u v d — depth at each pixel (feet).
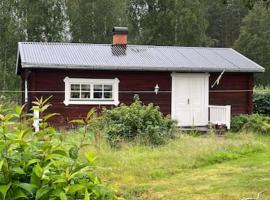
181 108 60.59
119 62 58.23
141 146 40.01
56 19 115.96
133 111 44.19
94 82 57.62
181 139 43.65
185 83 60.75
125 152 37.27
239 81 63.05
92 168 11.35
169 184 28.81
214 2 186.70
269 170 32.24
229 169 33.22
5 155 10.47
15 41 110.11
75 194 10.67
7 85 107.24
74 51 60.80
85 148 34.60
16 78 107.65
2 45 110.22
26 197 10.23
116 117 44.09
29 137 11.87
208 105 61.46
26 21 112.78
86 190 10.21
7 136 10.90
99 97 57.98
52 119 56.08
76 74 56.90
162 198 25.52
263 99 69.87
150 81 59.47
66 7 117.29
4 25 111.14
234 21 186.19
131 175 30.76
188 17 129.49
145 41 132.36
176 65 59.21
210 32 185.57
